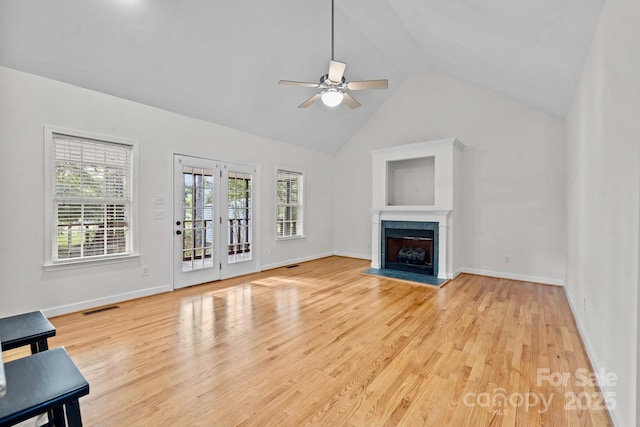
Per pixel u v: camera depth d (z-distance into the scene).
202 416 1.63
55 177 3.08
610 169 1.80
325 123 5.92
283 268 5.63
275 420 1.60
